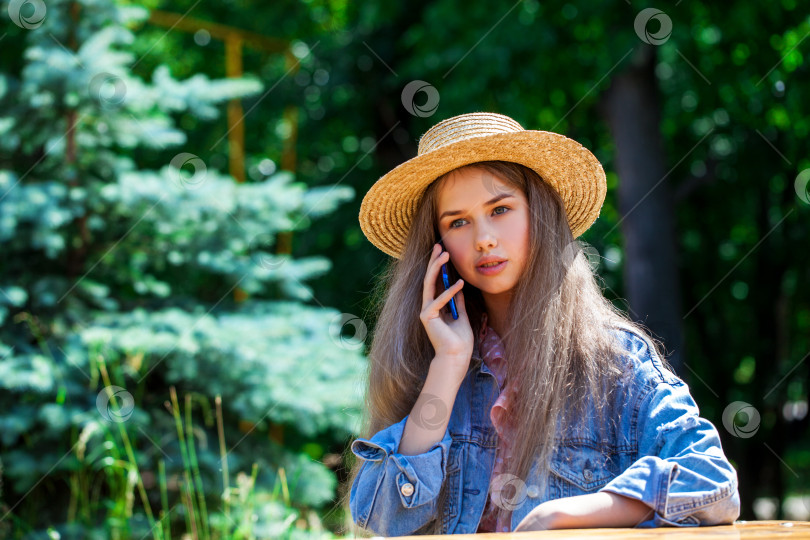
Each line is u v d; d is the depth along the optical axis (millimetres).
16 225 4824
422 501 1879
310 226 10117
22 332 4816
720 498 1604
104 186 5109
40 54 4918
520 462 1905
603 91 8367
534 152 2145
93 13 5199
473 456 2016
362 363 5355
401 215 2385
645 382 1908
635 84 8117
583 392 1949
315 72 10062
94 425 3947
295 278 5648
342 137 10664
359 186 10414
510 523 1917
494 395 2066
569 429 1932
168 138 5363
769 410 12164
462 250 2113
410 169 2174
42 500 4750
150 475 4828
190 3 9812
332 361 5281
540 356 1970
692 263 12273
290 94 9836
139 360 4641
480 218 2100
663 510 1574
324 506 5297
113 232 5266
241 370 4902
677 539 1248
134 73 9039
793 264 11938
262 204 5391
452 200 2141
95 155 5273
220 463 4676
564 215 2182
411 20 9805
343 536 3254
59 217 4695
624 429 1901
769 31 8211
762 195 11469
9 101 5031
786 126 9445
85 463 4539
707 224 12031
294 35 10172
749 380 13047
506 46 7574
